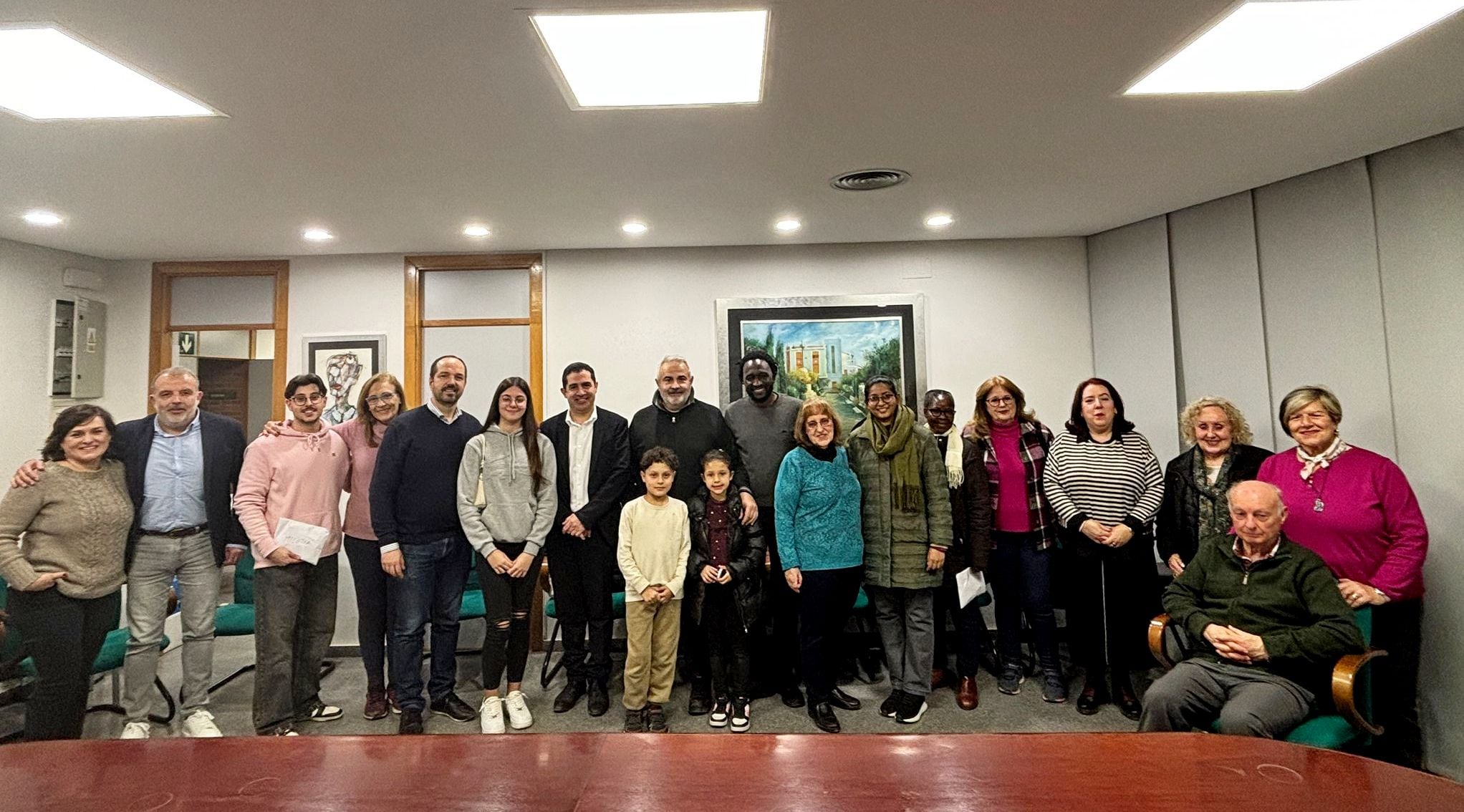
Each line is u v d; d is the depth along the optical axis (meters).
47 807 1.07
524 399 2.92
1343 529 2.37
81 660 2.44
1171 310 3.78
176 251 4.05
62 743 1.30
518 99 2.23
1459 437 2.69
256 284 4.36
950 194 3.32
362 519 3.01
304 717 2.97
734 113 2.37
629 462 3.11
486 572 2.88
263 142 2.52
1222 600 2.27
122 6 1.67
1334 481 2.42
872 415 3.04
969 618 3.11
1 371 3.72
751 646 3.40
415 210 3.38
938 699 3.21
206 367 4.40
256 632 2.75
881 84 2.18
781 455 3.20
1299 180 3.21
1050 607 3.12
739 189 3.17
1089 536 2.91
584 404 3.08
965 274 4.31
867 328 4.29
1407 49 2.04
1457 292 2.69
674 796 1.08
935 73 2.11
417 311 4.29
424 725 2.87
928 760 1.20
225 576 5.19
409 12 1.73
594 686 3.07
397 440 2.83
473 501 2.88
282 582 2.74
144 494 2.63
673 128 2.48
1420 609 2.65
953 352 4.30
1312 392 2.47
